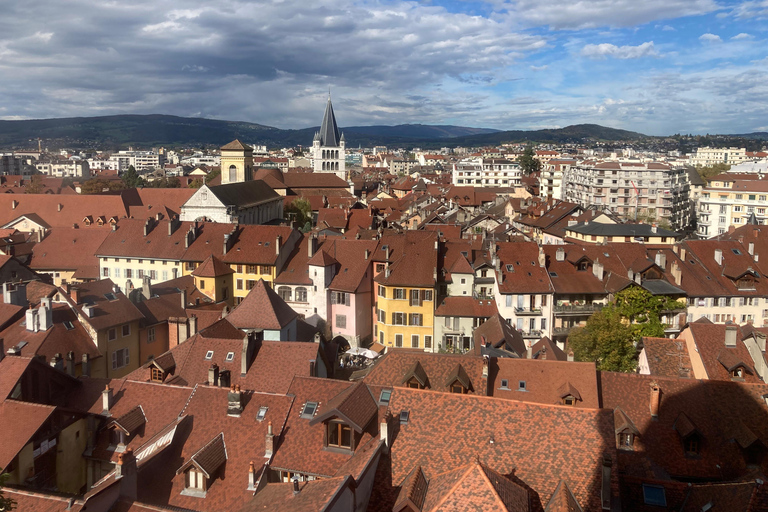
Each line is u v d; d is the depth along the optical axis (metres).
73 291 81.06
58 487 50.62
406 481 40.59
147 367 64.19
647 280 105.62
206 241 129.75
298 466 45.84
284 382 62.09
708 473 49.84
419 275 106.88
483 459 42.47
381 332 110.81
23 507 38.34
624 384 57.59
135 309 83.75
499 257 109.31
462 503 35.19
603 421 43.03
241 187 178.12
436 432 44.59
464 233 155.12
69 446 51.62
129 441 52.16
